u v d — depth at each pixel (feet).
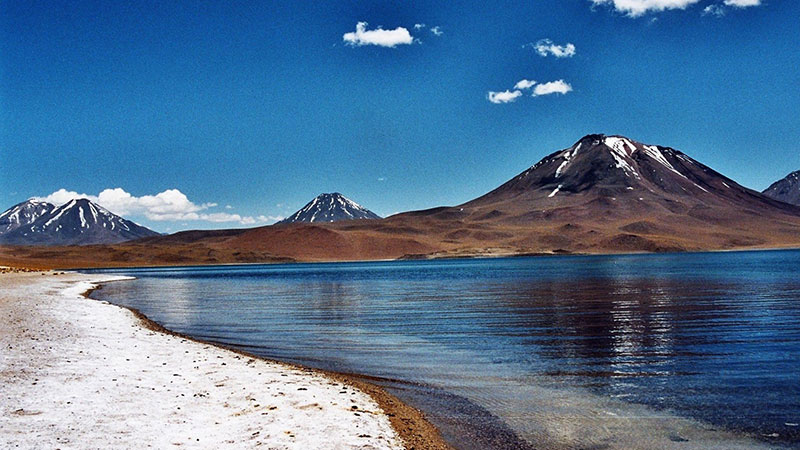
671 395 47.57
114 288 221.25
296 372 54.39
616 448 35.35
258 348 73.41
